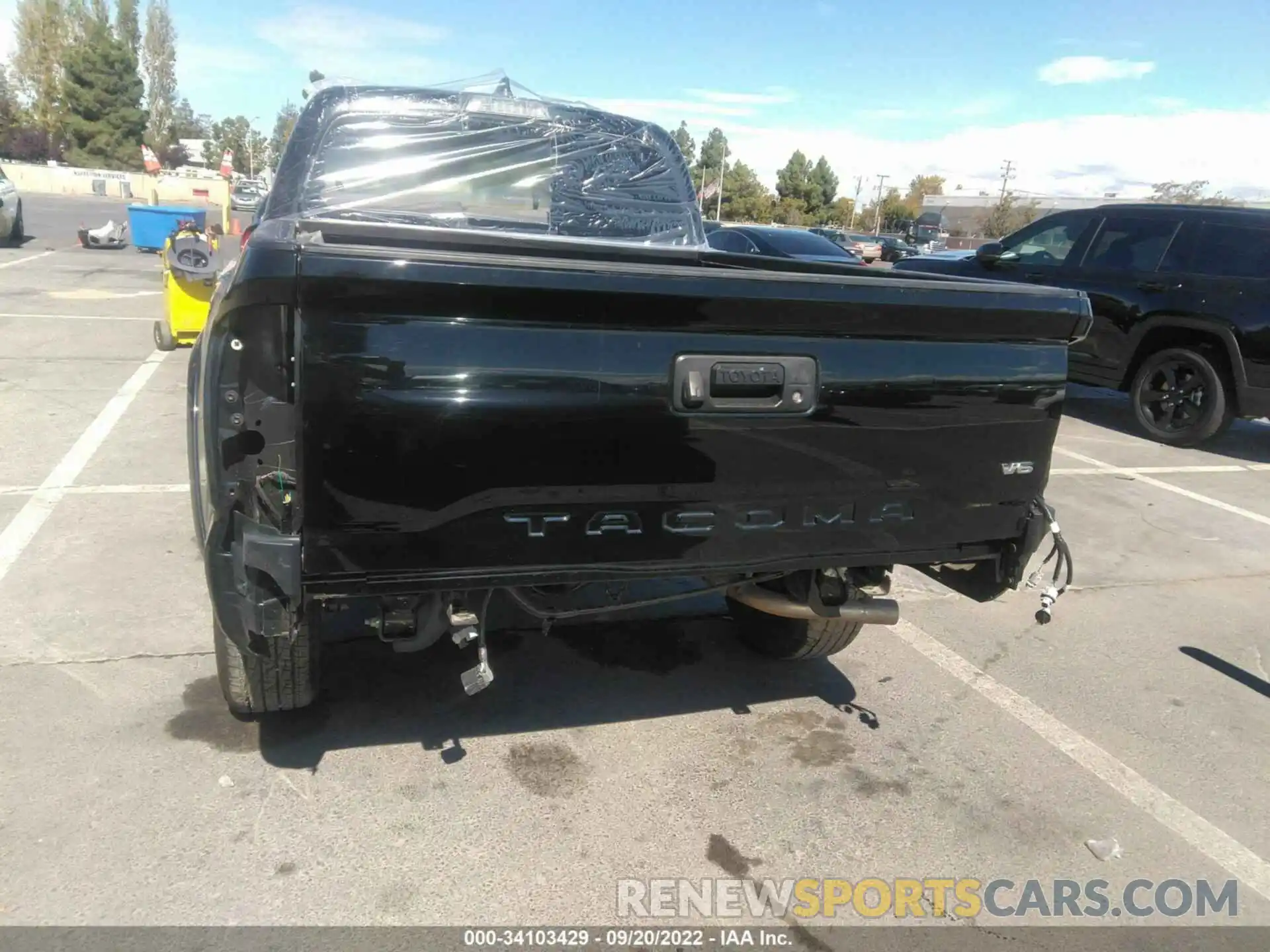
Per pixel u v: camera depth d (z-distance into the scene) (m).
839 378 2.54
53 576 4.08
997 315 2.66
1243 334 7.61
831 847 2.73
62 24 68.56
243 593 2.24
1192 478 7.25
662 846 2.69
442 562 2.31
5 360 8.16
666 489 2.45
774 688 3.63
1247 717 3.66
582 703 3.43
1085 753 3.32
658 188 4.62
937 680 3.79
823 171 88.44
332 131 4.02
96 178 49.00
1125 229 8.59
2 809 2.61
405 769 2.95
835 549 2.69
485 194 4.29
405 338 2.15
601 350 2.30
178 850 2.52
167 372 8.10
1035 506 2.93
